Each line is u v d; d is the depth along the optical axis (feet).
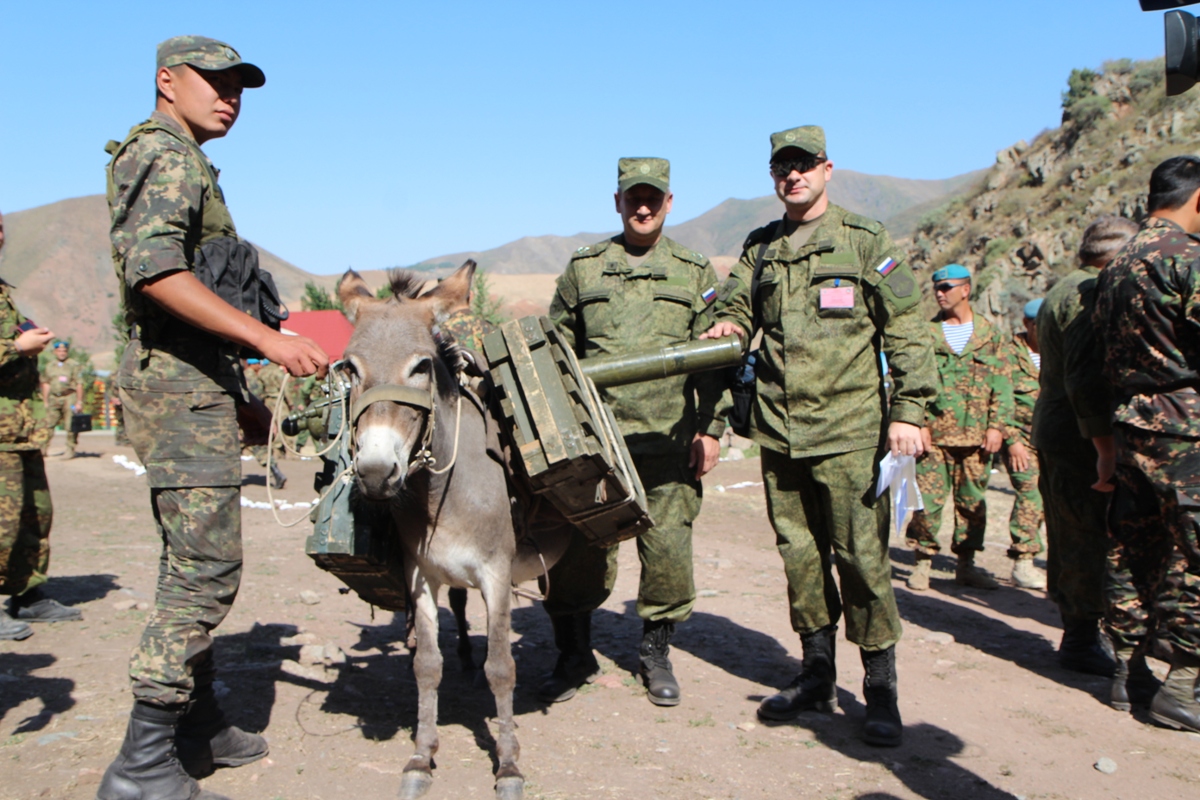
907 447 13.85
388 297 13.10
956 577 26.16
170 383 11.63
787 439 14.99
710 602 23.49
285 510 38.27
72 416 60.08
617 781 13.03
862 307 14.74
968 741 14.75
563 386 13.10
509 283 343.46
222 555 11.89
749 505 40.45
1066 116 163.73
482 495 12.71
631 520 14.28
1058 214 138.41
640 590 16.70
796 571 15.57
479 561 12.83
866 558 14.40
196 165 11.73
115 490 44.93
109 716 14.53
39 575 19.48
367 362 11.37
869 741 14.43
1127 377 14.55
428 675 12.92
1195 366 14.03
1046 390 18.70
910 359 14.03
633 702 16.37
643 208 16.53
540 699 16.35
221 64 12.23
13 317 18.21
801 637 16.03
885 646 14.58
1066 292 17.78
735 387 16.28
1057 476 18.25
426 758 12.71
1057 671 18.45
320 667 17.31
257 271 12.52
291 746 13.85
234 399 12.20
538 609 22.91
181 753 12.45
